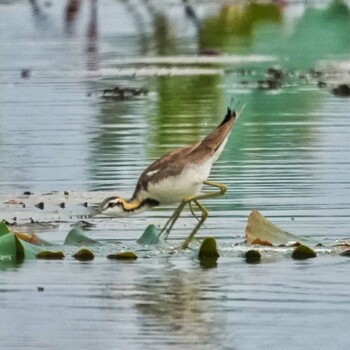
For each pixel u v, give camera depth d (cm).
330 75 2892
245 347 980
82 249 1256
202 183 1284
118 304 1093
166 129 2111
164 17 4225
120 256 1253
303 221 1415
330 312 1065
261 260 1239
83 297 1116
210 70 2983
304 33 3775
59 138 2023
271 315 1061
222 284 1151
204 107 2378
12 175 1730
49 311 1076
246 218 1438
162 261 1243
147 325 1037
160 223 1420
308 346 981
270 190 1591
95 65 3069
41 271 1203
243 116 2245
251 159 1808
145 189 1284
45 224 1418
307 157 1820
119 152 1894
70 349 981
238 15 4147
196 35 3766
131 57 3241
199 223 1292
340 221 1415
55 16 4328
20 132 2088
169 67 3042
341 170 1720
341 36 3709
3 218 1453
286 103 2409
